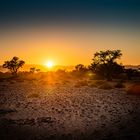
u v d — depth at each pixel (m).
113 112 23.69
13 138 15.81
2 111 25.00
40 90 48.19
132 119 20.31
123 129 17.14
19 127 18.50
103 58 72.31
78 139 15.32
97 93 40.66
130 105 27.52
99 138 15.30
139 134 15.66
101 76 75.81
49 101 32.16
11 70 104.94
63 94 40.31
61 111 24.77
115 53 71.50
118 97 34.84
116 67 71.00
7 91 46.78
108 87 47.66
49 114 23.31
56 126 18.67
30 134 16.67
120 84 50.50
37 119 21.16
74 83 66.12
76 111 24.67
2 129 17.97
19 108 26.81
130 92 38.06
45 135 16.39
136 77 84.56
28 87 55.69
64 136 16.05
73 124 19.22
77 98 34.81
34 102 31.38
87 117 21.70
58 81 75.38
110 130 17.05
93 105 28.25
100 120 20.36
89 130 17.30
